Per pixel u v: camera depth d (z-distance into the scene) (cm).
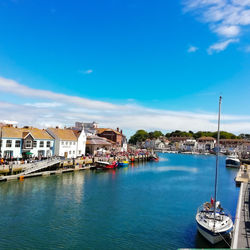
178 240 2367
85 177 5578
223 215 2577
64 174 5775
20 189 4056
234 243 1958
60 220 2775
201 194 4356
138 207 3394
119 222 2798
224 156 17212
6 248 2083
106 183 5003
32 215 2881
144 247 2216
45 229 2508
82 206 3322
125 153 10306
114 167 7731
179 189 4734
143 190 4500
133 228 2639
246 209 2881
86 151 9144
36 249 2098
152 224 2767
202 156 16988
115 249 2161
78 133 8169
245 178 5641
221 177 6725
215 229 2227
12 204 3241
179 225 2752
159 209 3334
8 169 4819
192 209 3372
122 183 5112
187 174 7044
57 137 7194
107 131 12656
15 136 5919
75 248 2147
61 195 3825
